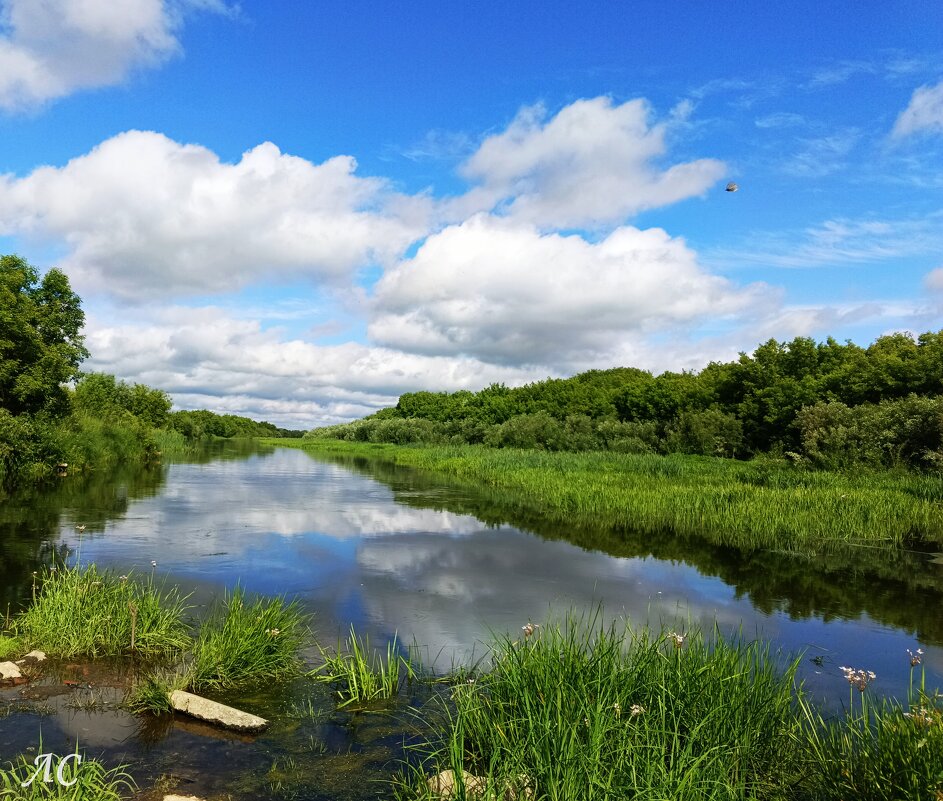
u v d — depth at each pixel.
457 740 4.71
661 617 8.60
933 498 18.33
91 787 4.02
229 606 7.36
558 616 8.57
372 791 4.36
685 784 3.82
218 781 4.43
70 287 29.16
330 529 15.00
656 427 43.06
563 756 3.98
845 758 4.45
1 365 23.69
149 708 5.42
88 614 6.98
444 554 12.41
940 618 8.90
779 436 36.00
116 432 34.22
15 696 5.56
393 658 6.91
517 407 64.25
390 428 71.69
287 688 6.05
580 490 20.19
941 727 4.02
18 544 11.77
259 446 82.19
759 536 14.50
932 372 28.98
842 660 7.21
